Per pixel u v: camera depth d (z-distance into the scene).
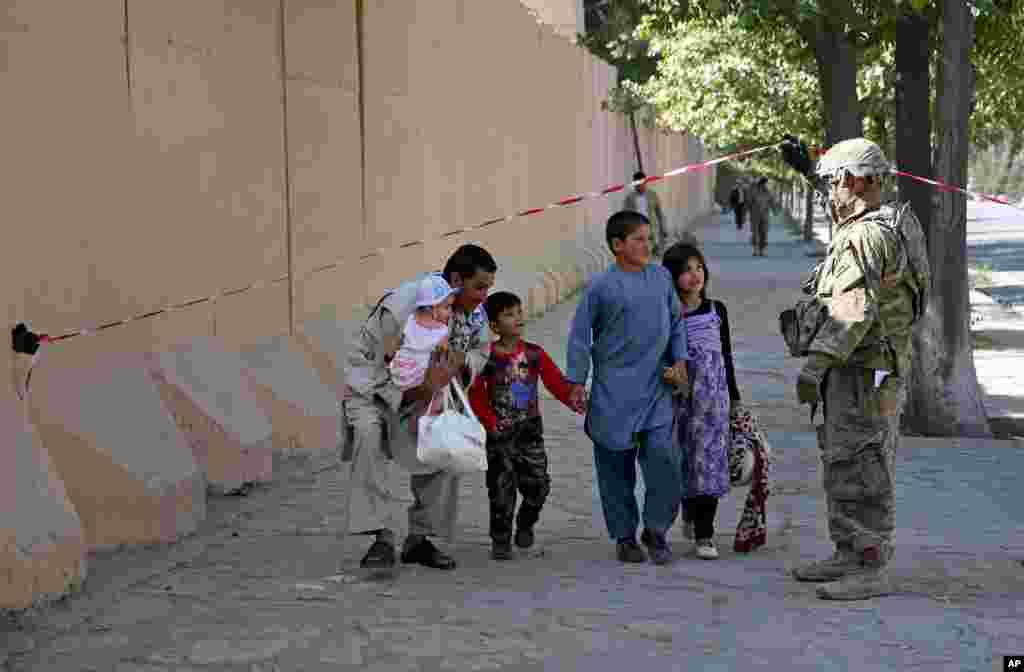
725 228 65.56
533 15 26.48
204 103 10.76
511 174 23.33
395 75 15.68
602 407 8.39
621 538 8.49
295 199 12.62
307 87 12.96
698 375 8.50
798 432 13.39
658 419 8.33
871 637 6.83
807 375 7.46
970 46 13.26
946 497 10.45
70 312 8.69
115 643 6.85
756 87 27.05
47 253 8.43
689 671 6.34
